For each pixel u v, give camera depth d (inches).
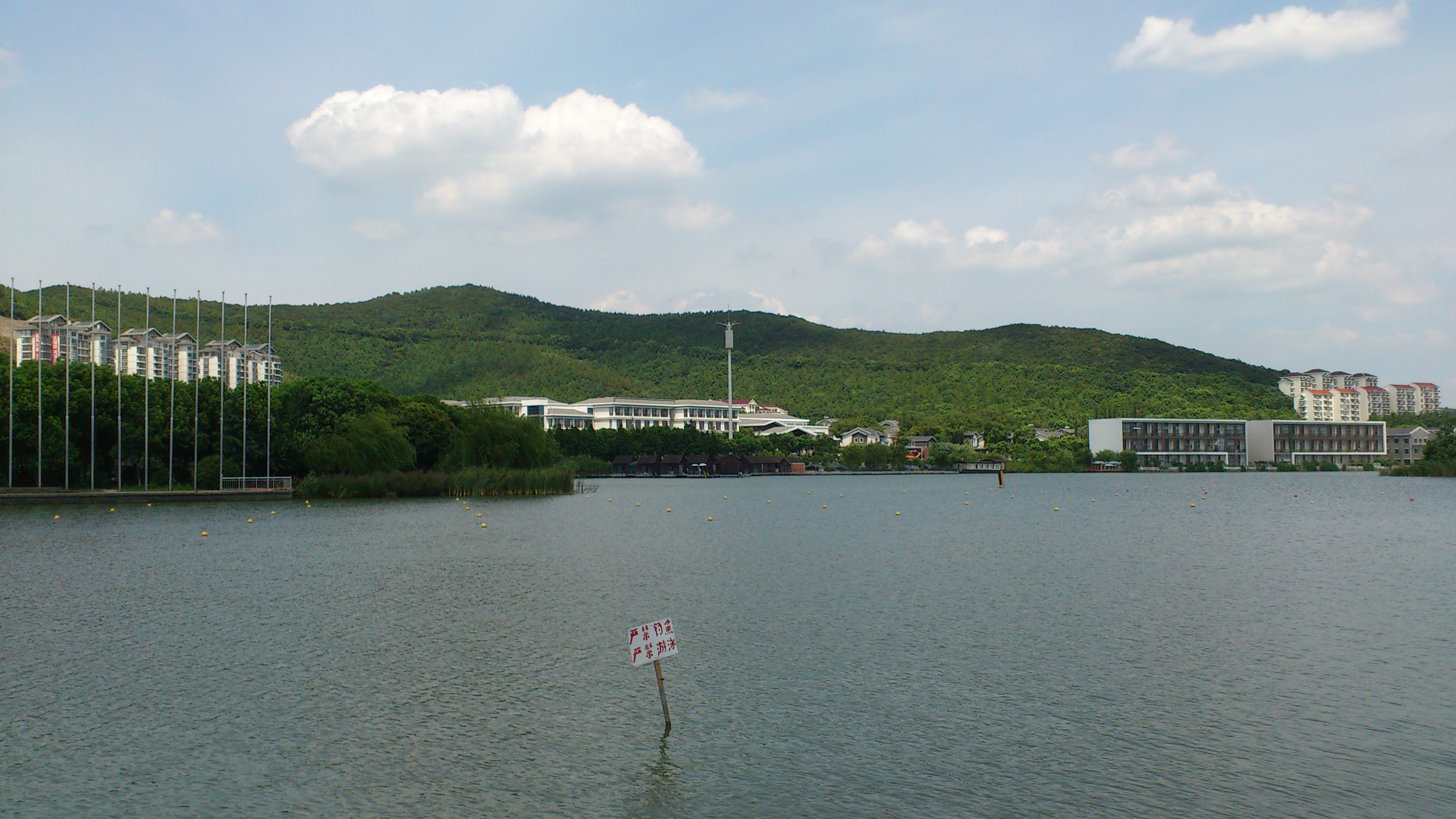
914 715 1111.6
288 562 2417.6
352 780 927.0
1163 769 946.1
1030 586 2031.3
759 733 1052.5
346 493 4987.7
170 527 3368.6
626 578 2146.9
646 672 1295.5
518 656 1382.9
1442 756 977.5
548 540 2984.7
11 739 1039.0
